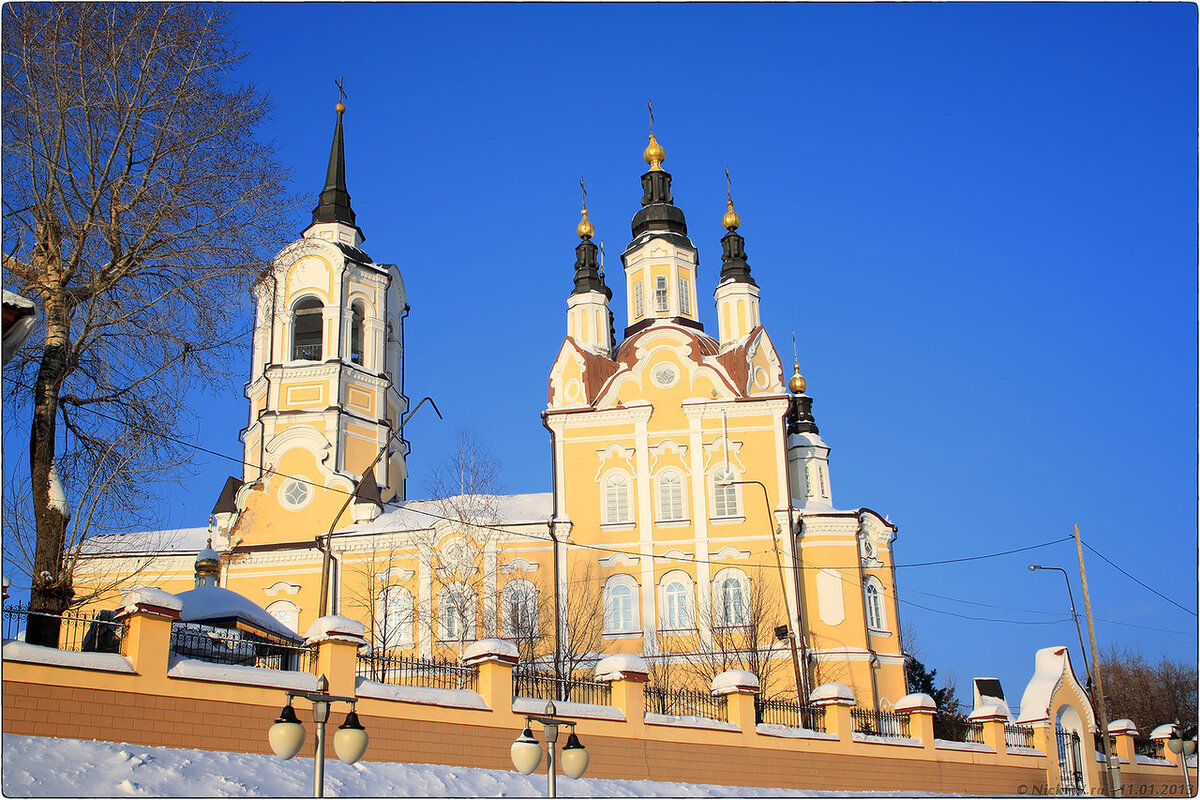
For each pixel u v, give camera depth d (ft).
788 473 180.04
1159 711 269.44
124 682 69.41
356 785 72.69
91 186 96.07
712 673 162.20
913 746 113.91
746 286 202.90
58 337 90.53
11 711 65.05
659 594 174.50
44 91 95.09
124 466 93.20
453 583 171.94
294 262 121.49
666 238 206.49
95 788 61.87
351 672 78.79
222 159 100.83
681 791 89.30
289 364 191.21
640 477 180.55
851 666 170.50
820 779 102.58
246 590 181.57
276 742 54.54
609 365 191.21
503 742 83.56
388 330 206.69
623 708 91.35
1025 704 137.90
